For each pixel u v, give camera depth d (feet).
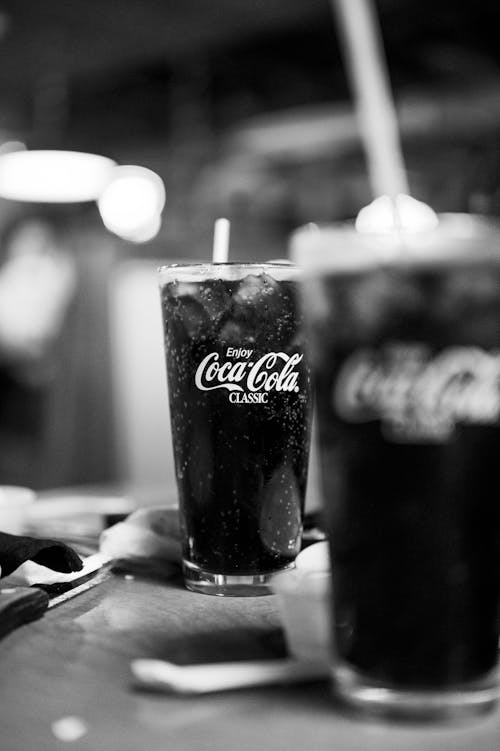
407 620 1.31
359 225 1.52
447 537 1.29
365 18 2.03
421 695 1.32
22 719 1.37
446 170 17.15
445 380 1.29
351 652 1.35
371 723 1.35
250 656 1.59
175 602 1.93
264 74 15.35
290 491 1.96
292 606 1.47
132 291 13.47
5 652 1.65
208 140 18.21
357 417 1.31
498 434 1.31
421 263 1.30
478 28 13.12
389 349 1.30
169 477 12.85
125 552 2.15
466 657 1.32
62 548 1.98
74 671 1.55
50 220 16.03
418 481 1.29
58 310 13.97
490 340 1.30
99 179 11.87
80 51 14.49
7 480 13.60
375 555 1.31
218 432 1.90
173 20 13.12
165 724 1.36
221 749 1.28
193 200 19.12
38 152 11.59
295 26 13.38
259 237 19.66
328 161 19.12
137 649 1.65
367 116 1.99
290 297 1.93
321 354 1.36
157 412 13.15
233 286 1.88
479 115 16.30
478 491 1.30
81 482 13.07
